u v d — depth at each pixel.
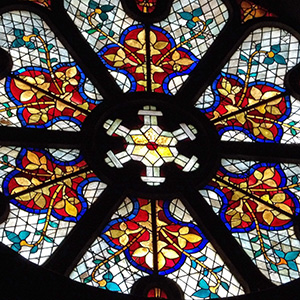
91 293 7.66
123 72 10.34
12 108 9.64
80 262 8.34
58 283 7.66
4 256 7.69
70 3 10.88
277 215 9.12
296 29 10.93
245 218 9.04
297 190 9.39
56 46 10.41
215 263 8.54
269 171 9.56
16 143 9.27
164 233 8.74
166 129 9.76
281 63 10.73
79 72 10.18
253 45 10.88
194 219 8.93
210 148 9.58
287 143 9.84
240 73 10.55
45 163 9.20
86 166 9.27
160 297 8.03
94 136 9.48
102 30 10.78
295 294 7.81
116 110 9.84
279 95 10.34
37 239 8.48
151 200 9.03
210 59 10.46
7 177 8.98
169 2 11.15
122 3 11.07
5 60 9.95
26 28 10.48
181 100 10.03
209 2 11.28
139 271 8.35
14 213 8.67
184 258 8.54
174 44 10.81
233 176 9.46
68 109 9.79
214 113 10.06
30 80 9.97
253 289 8.23
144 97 9.97
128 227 8.73
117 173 9.18
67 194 8.95
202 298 8.21
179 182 9.20
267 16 11.08
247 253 8.70
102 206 8.77
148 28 10.92
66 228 8.64
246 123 10.02
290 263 8.66
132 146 9.51
